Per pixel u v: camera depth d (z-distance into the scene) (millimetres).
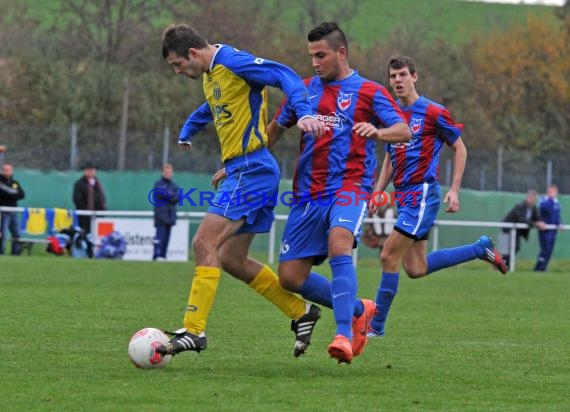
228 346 22641
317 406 15523
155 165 71188
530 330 27078
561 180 72500
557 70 107562
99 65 97625
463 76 103375
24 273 43094
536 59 110312
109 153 71688
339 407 15484
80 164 71000
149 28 103438
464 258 28188
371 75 100750
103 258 58375
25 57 97750
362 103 19594
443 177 72250
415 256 27078
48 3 124250
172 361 20078
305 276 20000
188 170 71188
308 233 19781
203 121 21594
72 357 20281
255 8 107562
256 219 19781
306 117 18328
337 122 19625
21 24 108688
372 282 44188
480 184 71812
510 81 106438
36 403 15477
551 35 112062
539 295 39219
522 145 100312
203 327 19062
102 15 103250
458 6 133500
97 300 32562
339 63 19891
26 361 19719
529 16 114938
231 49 19312
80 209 59000
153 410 15055
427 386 17656
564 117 105562
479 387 17688
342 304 18766
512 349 23016
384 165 26922
